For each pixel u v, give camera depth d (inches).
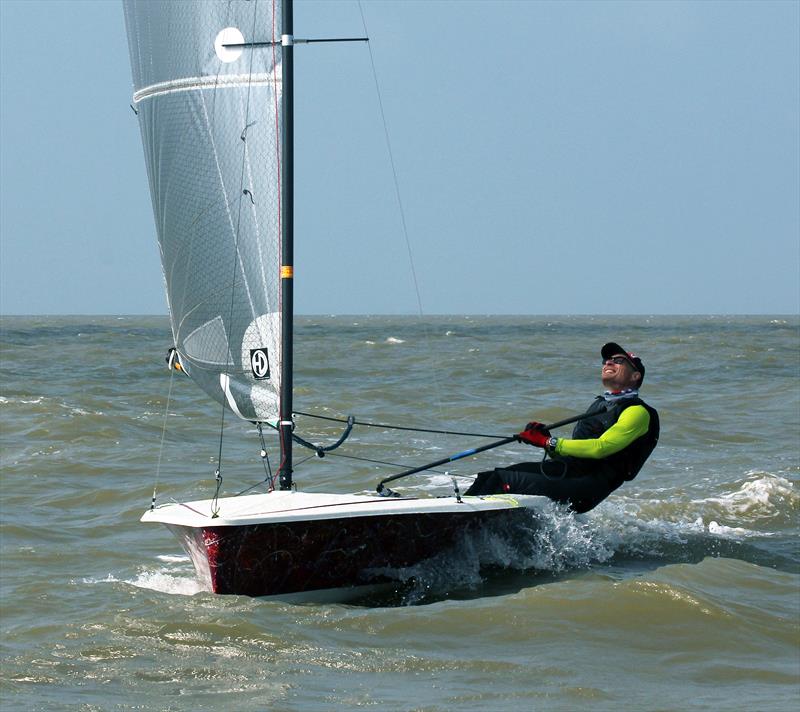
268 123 705.6
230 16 711.7
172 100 730.8
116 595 667.4
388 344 4682.6
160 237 756.0
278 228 706.8
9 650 558.9
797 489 1019.3
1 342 4424.2
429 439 1462.8
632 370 728.3
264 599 642.8
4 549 802.2
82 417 1509.6
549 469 721.6
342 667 531.2
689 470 1190.9
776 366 2974.9
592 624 593.6
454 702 481.4
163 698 486.9
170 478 1127.0
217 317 730.8
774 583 690.2
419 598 663.1
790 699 488.7
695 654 554.3
